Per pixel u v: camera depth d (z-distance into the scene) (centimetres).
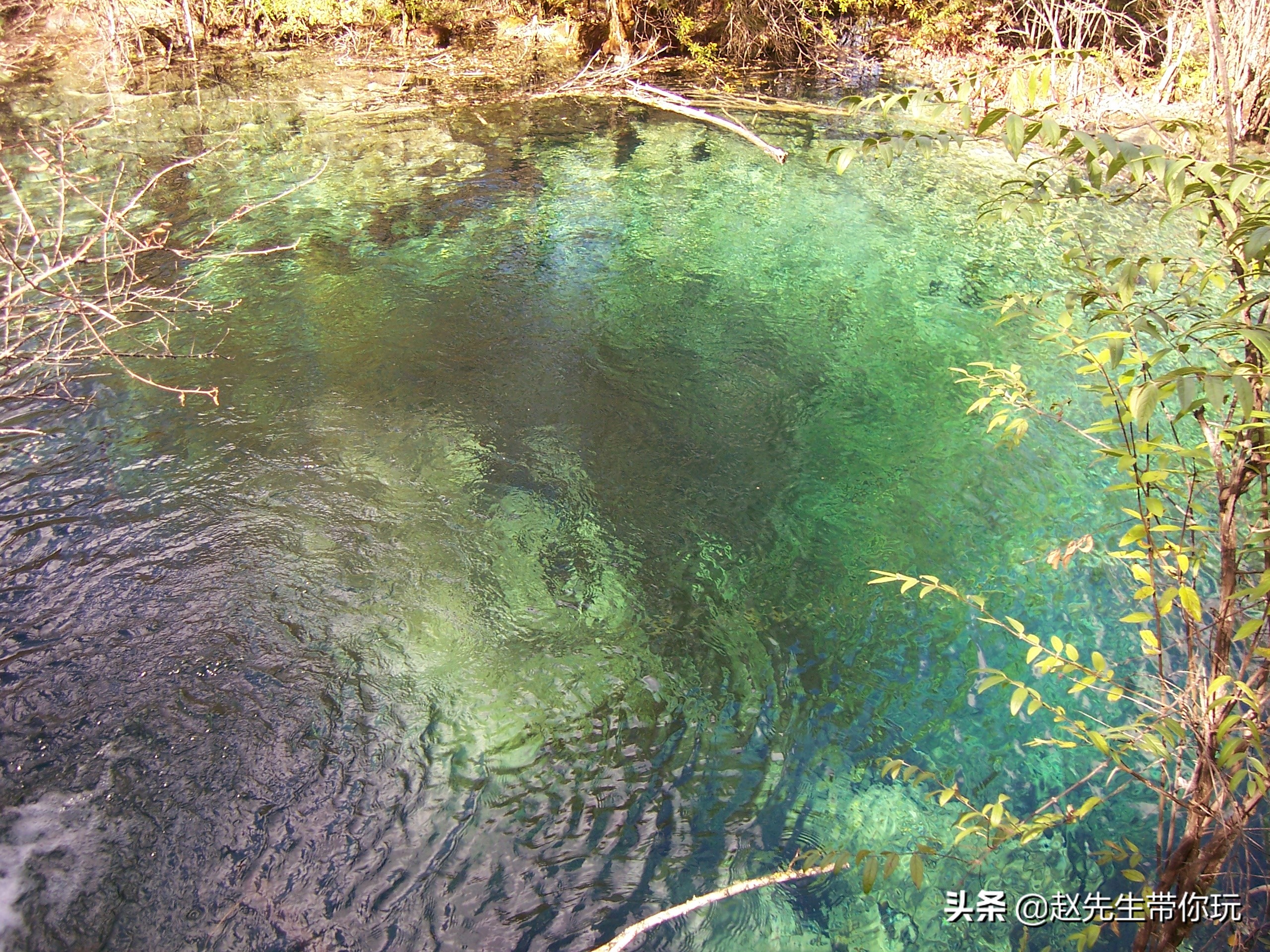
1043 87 190
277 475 505
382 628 414
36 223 750
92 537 456
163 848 322
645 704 383
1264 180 172
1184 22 1104
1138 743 239
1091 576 446
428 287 714
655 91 1238
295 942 295
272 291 693
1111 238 822
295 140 1004
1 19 1270
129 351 604
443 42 1426
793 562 461
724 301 714
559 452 536
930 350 651
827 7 1474
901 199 920
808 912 304
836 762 358
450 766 354
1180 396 160
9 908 301
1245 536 289
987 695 385
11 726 362
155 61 1252
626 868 319
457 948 293
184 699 377
